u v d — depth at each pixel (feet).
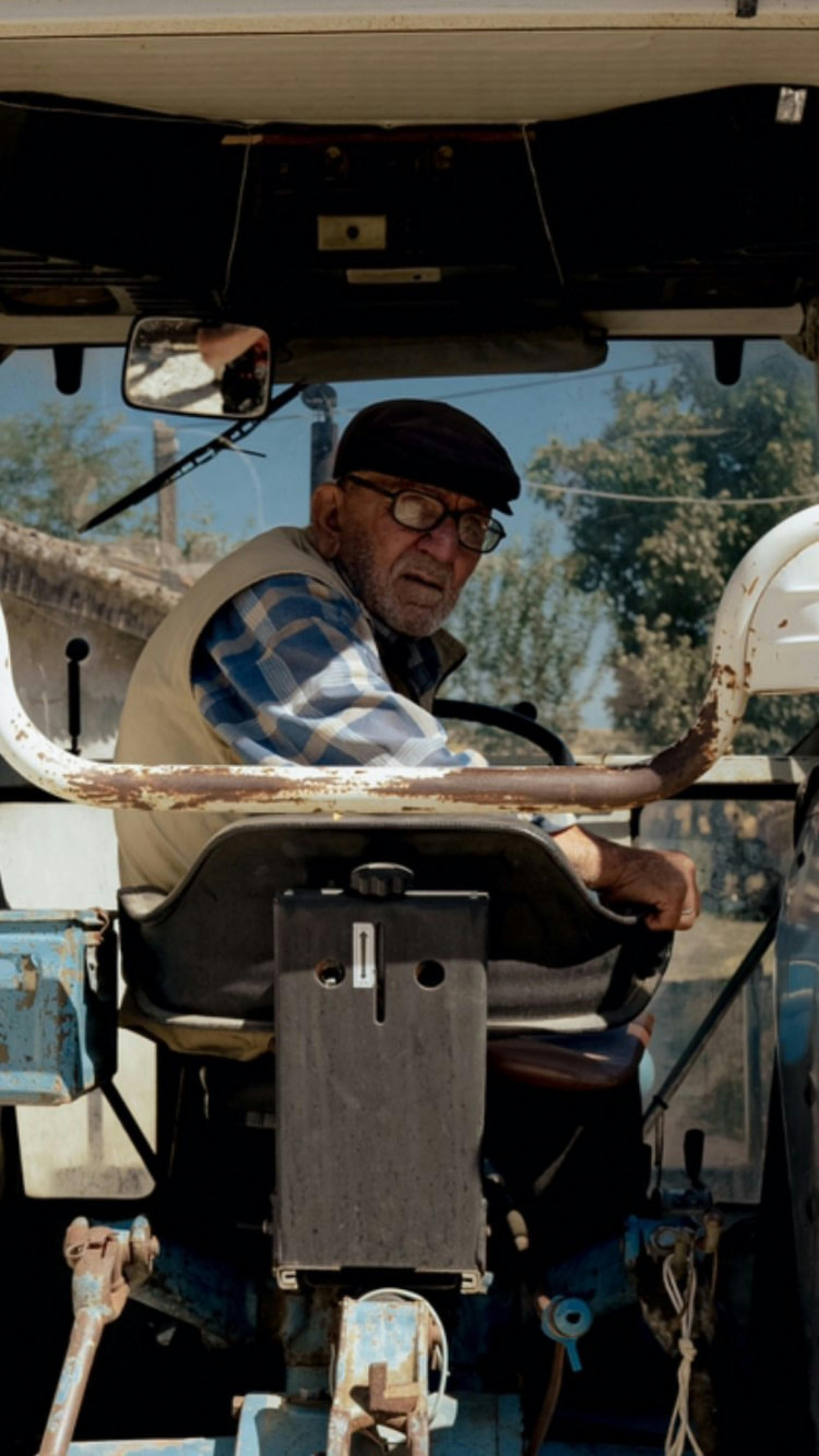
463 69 7.39
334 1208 5.75
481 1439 6.10
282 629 6.92
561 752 9.25
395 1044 5.75
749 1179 9.50
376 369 9.21
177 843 7.15
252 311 8.92
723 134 7.93
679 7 6.48
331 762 6.70
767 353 9.50
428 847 5.97
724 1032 9.54
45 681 9.59
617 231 8.31
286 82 7.57
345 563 7.93
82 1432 8.11
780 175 8.02
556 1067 6.61
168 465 9.46
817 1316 6.12
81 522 9.53
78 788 5.57
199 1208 7.21
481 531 7.97
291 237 8.36
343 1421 5.62
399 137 8.11
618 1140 7.08
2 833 9.43
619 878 6.70
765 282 8.80
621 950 6.21
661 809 9.65
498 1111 6.90
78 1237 6.19
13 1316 8.45
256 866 6.05
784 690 5.38
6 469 9.53
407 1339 5.74
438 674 8.45
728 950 9.62
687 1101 9.53
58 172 8.09
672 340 9.46
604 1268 6.61
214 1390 8.11
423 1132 5.74
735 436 9.65
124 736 7.59
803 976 6.47
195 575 9.53
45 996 6.11
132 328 8.96
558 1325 6.16
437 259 8.40
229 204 8.25
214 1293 6.85
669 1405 8.13
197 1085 8.18
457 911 5.74
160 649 7.41
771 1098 7.16
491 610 10.11
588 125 8.03
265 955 6.14
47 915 6.13
